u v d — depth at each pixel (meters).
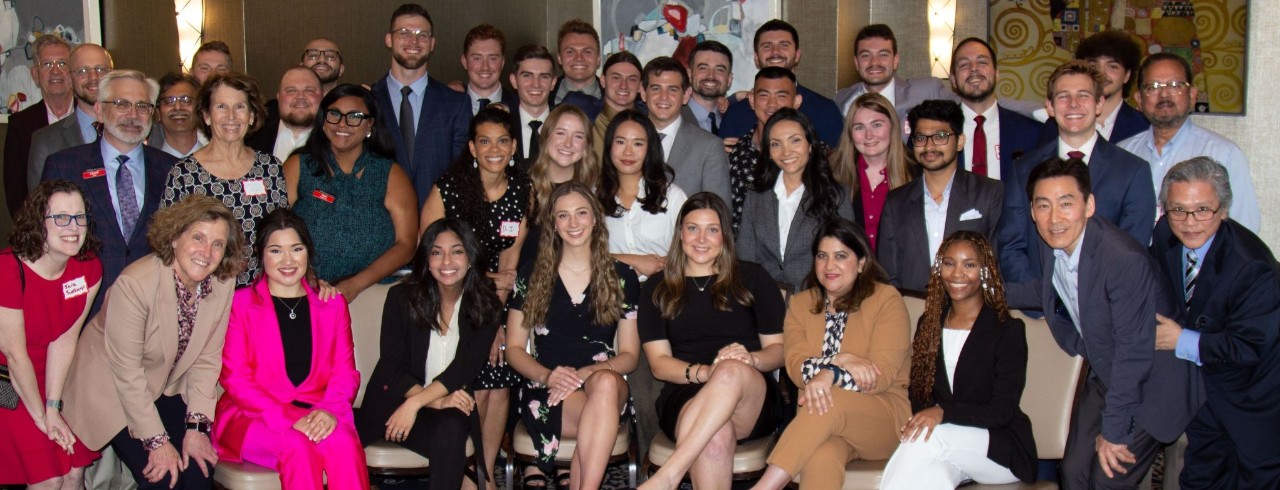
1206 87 6.02
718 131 5.21
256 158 3.84
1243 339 3.13
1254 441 3.24
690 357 3.72
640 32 6.14
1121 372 3.16
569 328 3.77
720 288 3.70
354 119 3.90
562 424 3.55
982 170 4.67
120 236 3.81
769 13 5.95
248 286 3.58
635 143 4.11
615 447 3.52
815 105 5.14
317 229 3.94
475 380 3.78
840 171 4.30
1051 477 3.51
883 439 3.37
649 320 3.73
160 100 4.34
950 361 3.38
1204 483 3.44
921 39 6.23
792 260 4.12
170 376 3.46
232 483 3.30
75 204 3.26
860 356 3.46
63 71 5.06
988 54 4.63
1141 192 3.63
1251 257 3.16
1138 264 3.12
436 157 4.75
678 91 4.53
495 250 4.13
